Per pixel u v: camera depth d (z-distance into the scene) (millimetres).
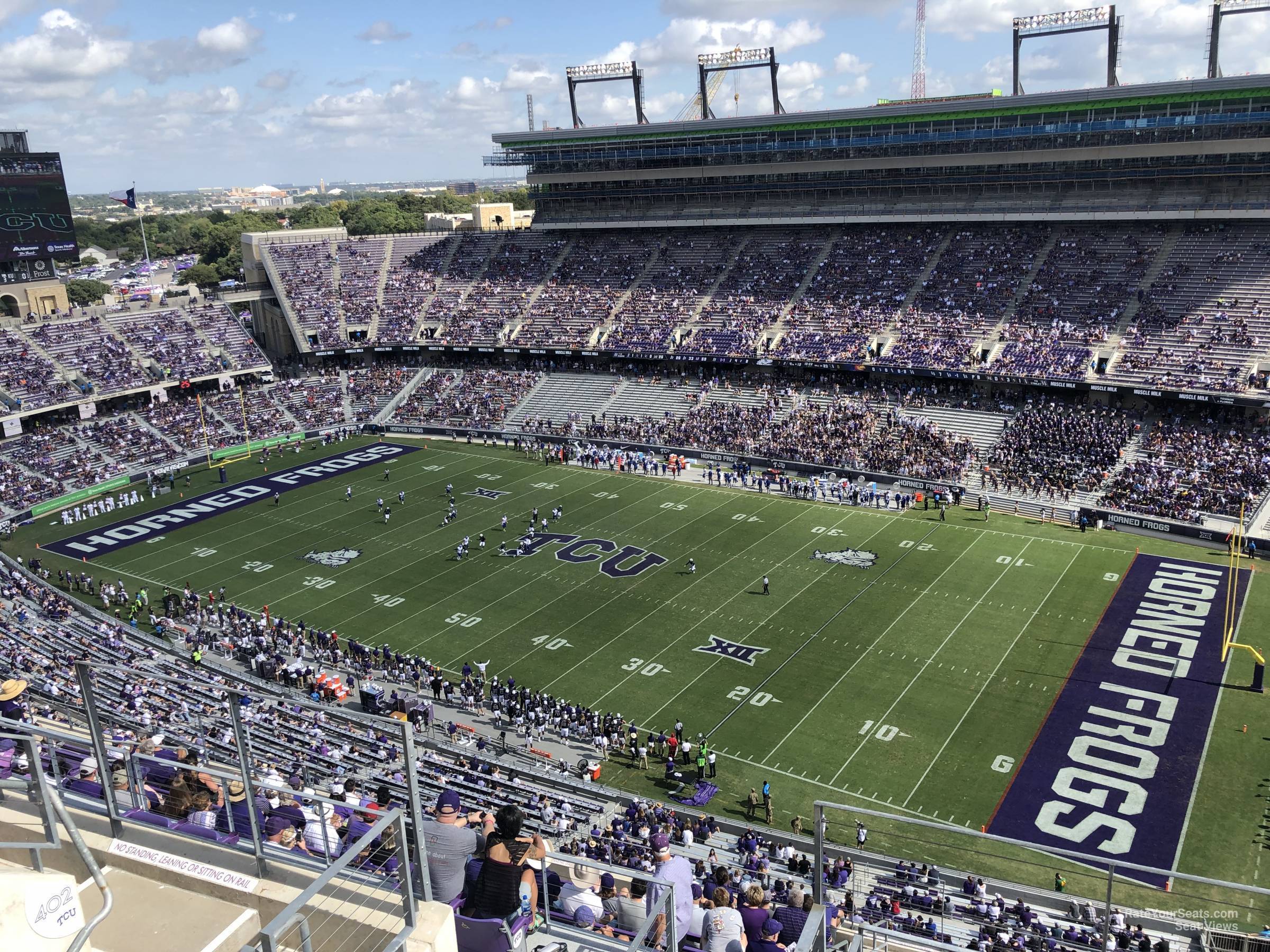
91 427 78750
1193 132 72312
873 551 55438
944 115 80938
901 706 39531
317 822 12148
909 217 84562
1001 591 49375
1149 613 46125
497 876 9422
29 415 76625
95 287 151875
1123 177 76000
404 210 193125
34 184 81812
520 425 83750
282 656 45281
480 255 102938
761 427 74750
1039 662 42312
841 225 90438
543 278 97625
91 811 10477
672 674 42969
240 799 12695
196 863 9406
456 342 93562
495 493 68750
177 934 8641
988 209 81562
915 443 68688
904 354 74812
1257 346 63812
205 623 49562
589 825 29828
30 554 60188
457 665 44719
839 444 70250
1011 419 68625
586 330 89625
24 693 18625
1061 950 21625
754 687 41594
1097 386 66312
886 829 32156
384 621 49312
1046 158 78375
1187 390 62781
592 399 84812
